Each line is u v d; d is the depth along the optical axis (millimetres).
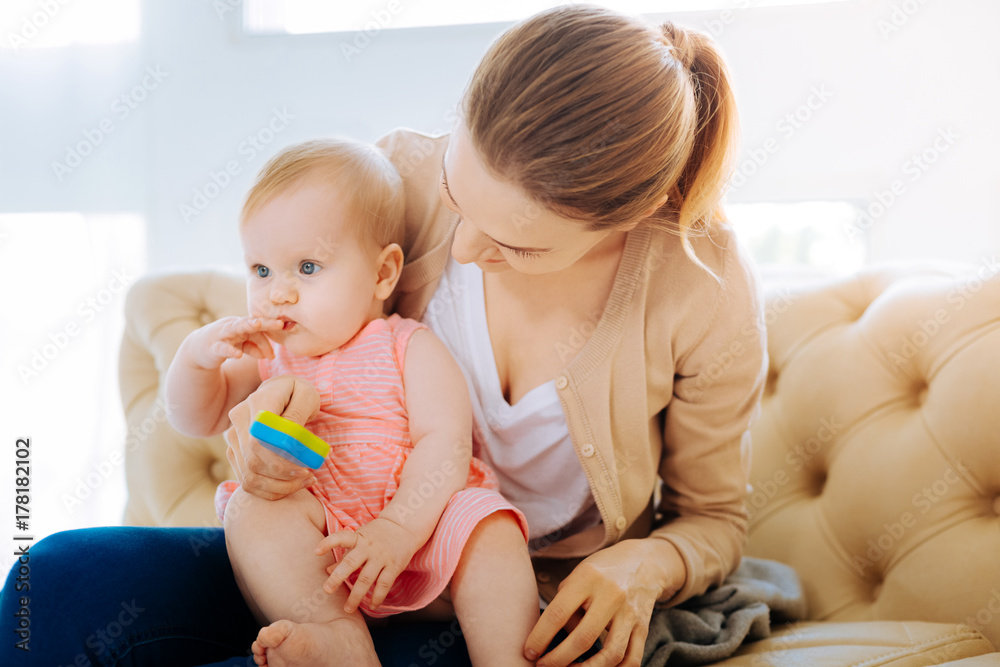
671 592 878
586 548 943
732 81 797
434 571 743
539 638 700
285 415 755
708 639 889
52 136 2010
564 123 621
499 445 923
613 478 889
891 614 1018
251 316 846
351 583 719
